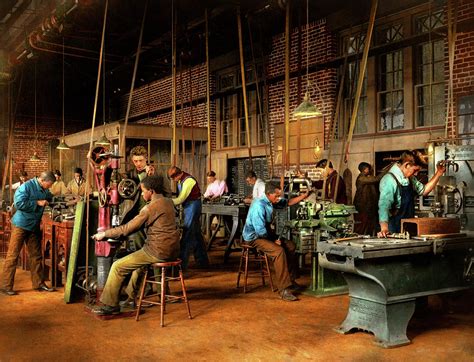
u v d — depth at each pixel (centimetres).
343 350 437
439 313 557
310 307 584
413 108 957
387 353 428
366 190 872
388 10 970
